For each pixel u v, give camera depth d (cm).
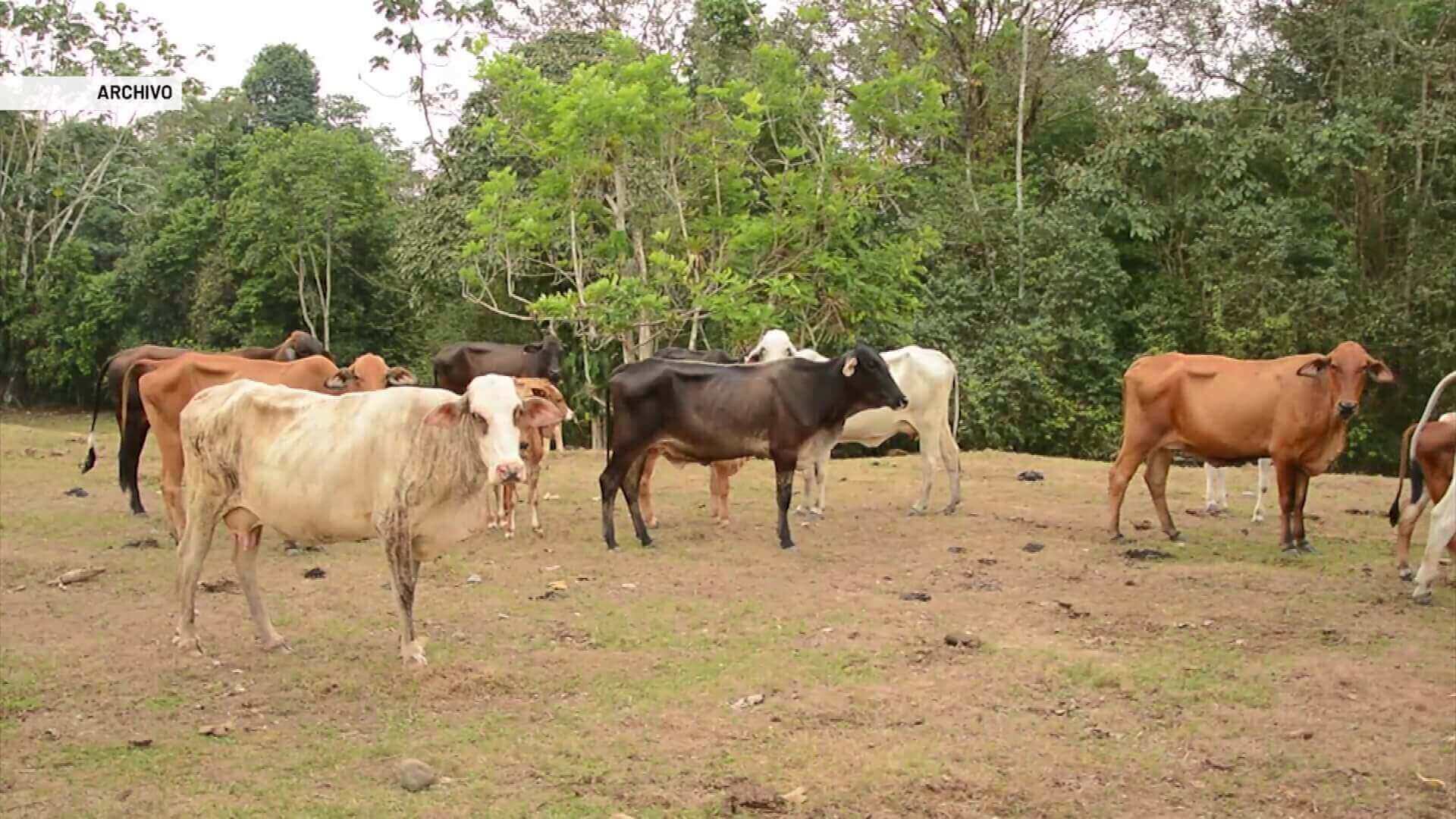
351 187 3145
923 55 2173
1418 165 2361
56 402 3894
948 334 2330
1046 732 627
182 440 746
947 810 533
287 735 620
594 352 2220
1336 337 2242
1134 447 1116
